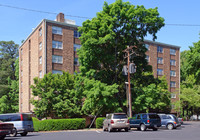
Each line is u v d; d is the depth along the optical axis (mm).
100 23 30000
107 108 30938
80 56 31609
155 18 31016
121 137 16875
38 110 33688
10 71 73750
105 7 31766
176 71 64250
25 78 52594
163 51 61875
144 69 33469
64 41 45781
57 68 44344
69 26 46750
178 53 65312
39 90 34500
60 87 34625
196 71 39812
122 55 32969
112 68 32188
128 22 31141
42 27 44344
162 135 18484
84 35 30062
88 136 18234
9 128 17484
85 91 29938
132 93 31359
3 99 59906
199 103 57312
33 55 48594
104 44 30109
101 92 28156
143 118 24969
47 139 16438
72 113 33938
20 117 21062
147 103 30359
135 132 22094
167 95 47156
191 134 19469
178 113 61562
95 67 32125
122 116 22922
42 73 43375
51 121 28000
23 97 53531
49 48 43812
